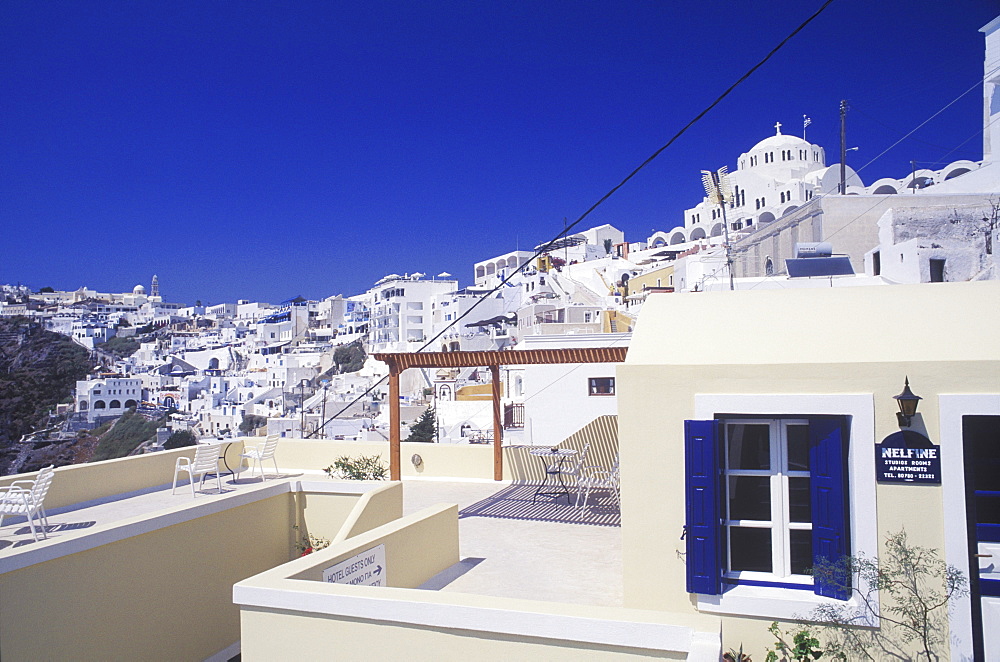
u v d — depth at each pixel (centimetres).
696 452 521
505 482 1358
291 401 9869
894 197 2427
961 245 2128
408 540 687
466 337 8056
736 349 553
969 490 478
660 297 693
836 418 508
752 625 518
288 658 474
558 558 822
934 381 485
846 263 2234
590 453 1362
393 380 1268
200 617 709
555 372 2872
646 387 547
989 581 479
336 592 467
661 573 541
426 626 440
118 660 612
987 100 2450
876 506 494
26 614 537
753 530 567
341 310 15750
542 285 8444
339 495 854
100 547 602
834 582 503
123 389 10150
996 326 522
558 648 411
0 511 913
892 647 486
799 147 9981
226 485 1346
